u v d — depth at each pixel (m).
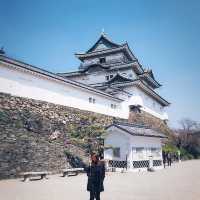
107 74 46.91
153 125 45.56
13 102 20.05
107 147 23.61
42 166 19.28
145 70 49.78
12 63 20.36
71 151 22.64
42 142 20.41
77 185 14.52
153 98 51.44
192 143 55.44
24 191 12.44
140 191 12.70
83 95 28.59
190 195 11.55
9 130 18.28
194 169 26.25
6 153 17.12
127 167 22.84
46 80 23.91
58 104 24.78
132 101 39.75
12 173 16.97
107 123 30.89
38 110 22.03
